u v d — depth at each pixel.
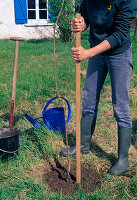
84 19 2.51
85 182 2.51
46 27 12.13
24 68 6.55
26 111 4.11
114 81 2.49
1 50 8.94
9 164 2.70
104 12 2.20
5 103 4.28
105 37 2.35
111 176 2.60
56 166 2.79
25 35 11.95
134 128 3.61
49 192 2.37
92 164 2.80
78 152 2.38
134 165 2.80
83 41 10.52
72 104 4.51
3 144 2.66
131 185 2.44
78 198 2.24
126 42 2.35
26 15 11.68
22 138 3.18
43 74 5.85
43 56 8.23
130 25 2.23
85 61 7.12
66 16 10.51
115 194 2.35
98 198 2.23
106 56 2.47
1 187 2.39
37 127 3.35
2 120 3.74
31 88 5.03
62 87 5.21
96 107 2.84
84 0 2.50
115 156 2.96
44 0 11.39
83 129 2.89
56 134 3.39
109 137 3.40
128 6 2.13
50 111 3.57
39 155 2.93
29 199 2.29
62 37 11.05
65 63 7.13
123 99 2.54
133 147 3.17
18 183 2.45
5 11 11.45
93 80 2.70
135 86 5.21
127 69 2.45
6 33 11.73
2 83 5.28
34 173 2.65
